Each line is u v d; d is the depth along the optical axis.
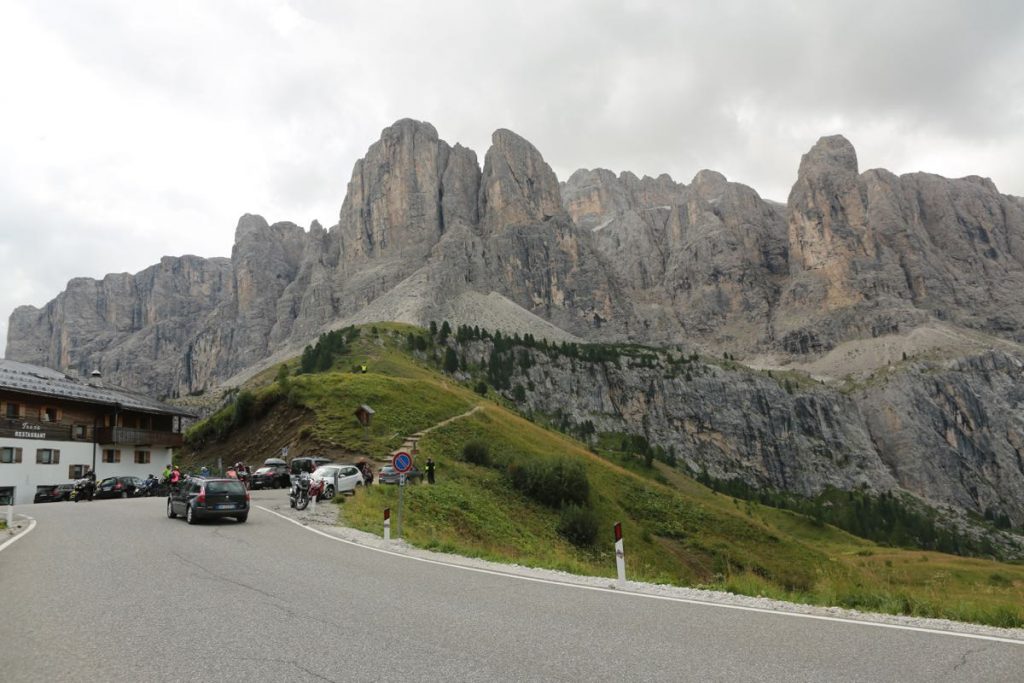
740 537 64.00
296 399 69.69
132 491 49.19
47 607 10.91
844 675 7.35
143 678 7.32
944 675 7.35
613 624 9.82
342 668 7.62
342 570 14.80
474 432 69.12
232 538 20.50
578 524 46.62
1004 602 11.34
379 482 46.28
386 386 76.56
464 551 19.12
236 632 9.24
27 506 35.84
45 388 56.22
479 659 7.96
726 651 8.34
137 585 12.82
